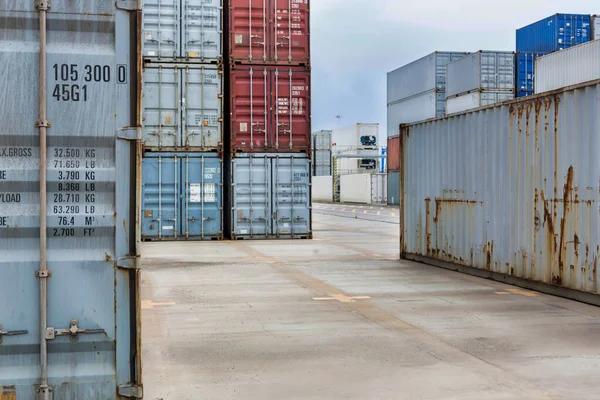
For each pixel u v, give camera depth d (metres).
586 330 8.32
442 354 7.14
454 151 13.96
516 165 11.83
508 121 12.05
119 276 4.38
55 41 4.33
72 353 4.32
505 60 38.00
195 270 14.06
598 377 6.30
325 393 5.81
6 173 4.27
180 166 21.44
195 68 21.25
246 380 6.20
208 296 10.77
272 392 5.84
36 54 4.30
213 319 8.95
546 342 7.68
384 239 22.77
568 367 6.64
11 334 4.25
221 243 20.70
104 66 4.39
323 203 75.31
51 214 4.31
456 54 45.31
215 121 21.44
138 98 4.42
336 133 99.88
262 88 21.78
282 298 10.59
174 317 9.08
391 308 9.76
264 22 21.66
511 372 6.46
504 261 12.24
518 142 11.76
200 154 21.45
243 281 12.47
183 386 6.01
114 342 4.38
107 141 4.39
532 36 40.84
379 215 43.06
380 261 15.88
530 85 38.03
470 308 9.77
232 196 21.83
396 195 55.19
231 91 21.61
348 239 22.70
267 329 8.34
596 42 27.47
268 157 22.00
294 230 22.39
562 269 10.68
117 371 4.38
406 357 7.01
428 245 15.19
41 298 4.25
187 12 21.16
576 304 10.11
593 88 9.91
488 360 6.89
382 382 6.13
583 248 10.20
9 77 4.27
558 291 10.81
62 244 4.33
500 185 12.32
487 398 5.68
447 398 5.68
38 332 4.29
